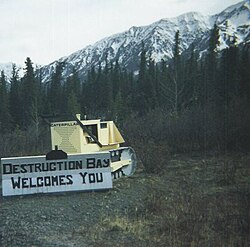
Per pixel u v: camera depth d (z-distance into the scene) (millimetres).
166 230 8453
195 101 32344
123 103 40438
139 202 10922
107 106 45500
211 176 15562
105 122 14336
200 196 11812
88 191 11641
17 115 43906
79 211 9812
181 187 13438
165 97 34406
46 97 49750
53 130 12984
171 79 33594
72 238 7922
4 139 24562
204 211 9891
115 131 14891
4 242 7750
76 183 11570
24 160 11430
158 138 25062
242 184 13648
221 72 32875
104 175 11797
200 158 21500
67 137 12797
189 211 9883
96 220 9172
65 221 9016
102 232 8320
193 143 24297
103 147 13672
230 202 10852
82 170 11695
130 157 15344
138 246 7520
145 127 26375
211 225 8766
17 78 49250
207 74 34594
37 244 7543
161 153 17562
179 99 32031
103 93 49281
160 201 10812
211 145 24078
